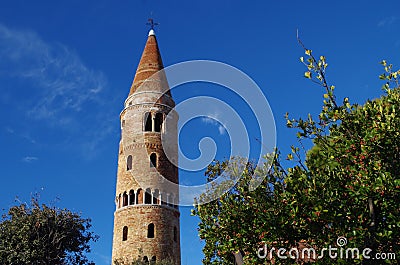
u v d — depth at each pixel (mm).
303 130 15727
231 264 21203
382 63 15883
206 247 21891
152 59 64750
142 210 56000
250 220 16844
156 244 54750
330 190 14586
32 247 42969
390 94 15430
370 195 13742
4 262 41781
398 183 13188
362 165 14242
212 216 20938
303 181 15078
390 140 14109
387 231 13641
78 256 46219
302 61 15312
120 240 55688
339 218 14297
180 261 57344
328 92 15211
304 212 14570
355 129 15055
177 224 58531
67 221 45969
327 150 15750
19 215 44781
